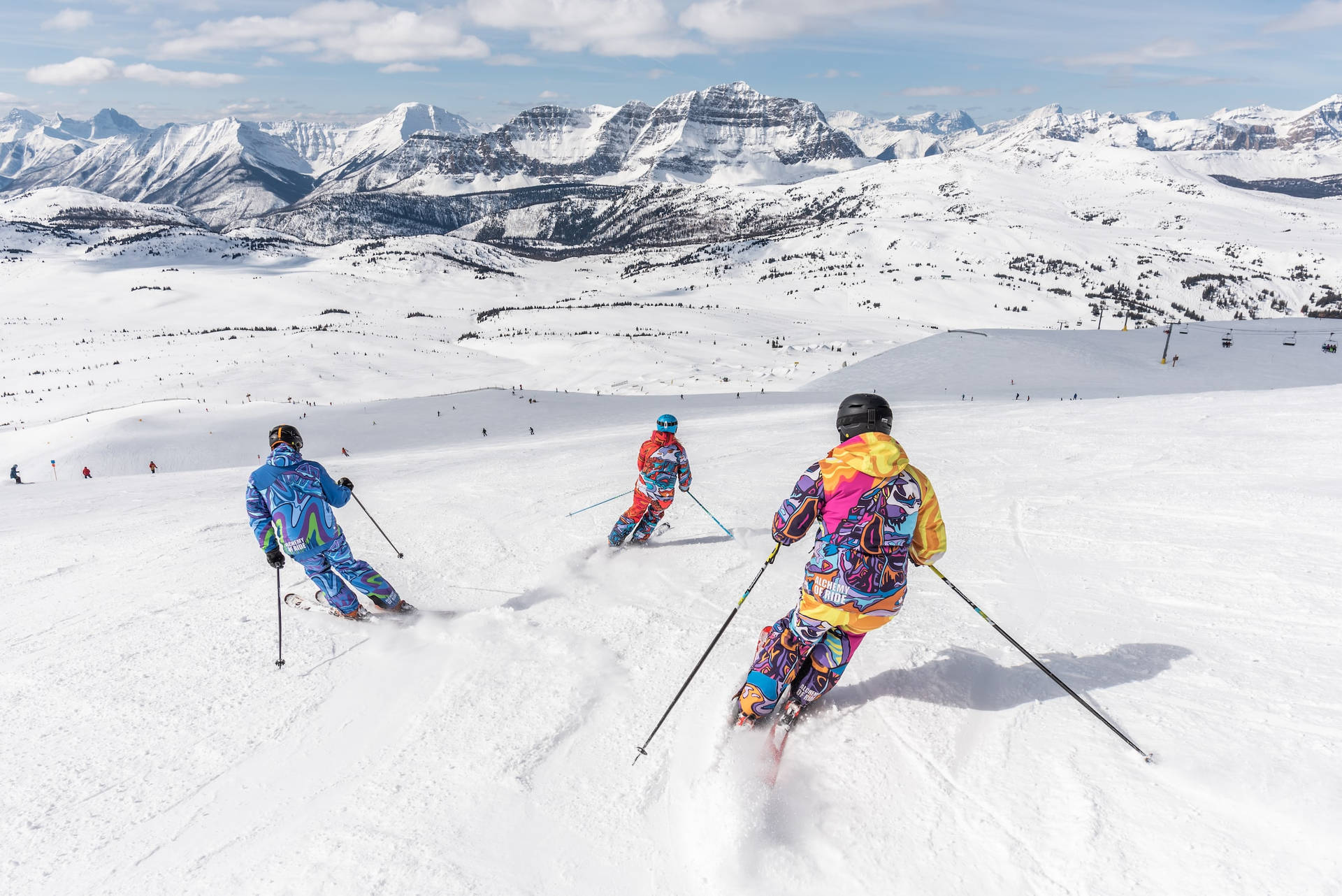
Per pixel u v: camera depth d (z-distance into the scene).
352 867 2.34
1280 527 4.88
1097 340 94.06
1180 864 1.99
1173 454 8.01
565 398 65.62
